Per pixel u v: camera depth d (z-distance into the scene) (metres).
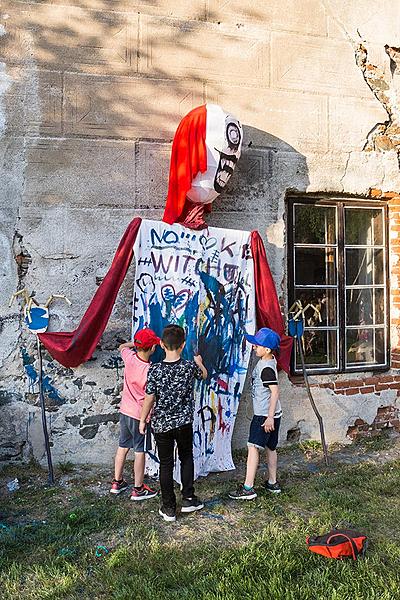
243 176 6.04
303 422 6.23
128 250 5.25
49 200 5.46
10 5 5.37
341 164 6.44
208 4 5.95
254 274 5.81
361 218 6.72
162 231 5.40
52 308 5.45
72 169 5.52
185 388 4.40
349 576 3.48
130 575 3.52
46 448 5.12
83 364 5.50
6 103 5.37
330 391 6.36
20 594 3.36
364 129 6.57
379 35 6.65
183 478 4.48
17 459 5.36
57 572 3.55
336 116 6.44
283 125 6.21
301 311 6.01
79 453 5.48
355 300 6.65
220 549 3.85
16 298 5.38
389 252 6.73
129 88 5.68
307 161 6.30
